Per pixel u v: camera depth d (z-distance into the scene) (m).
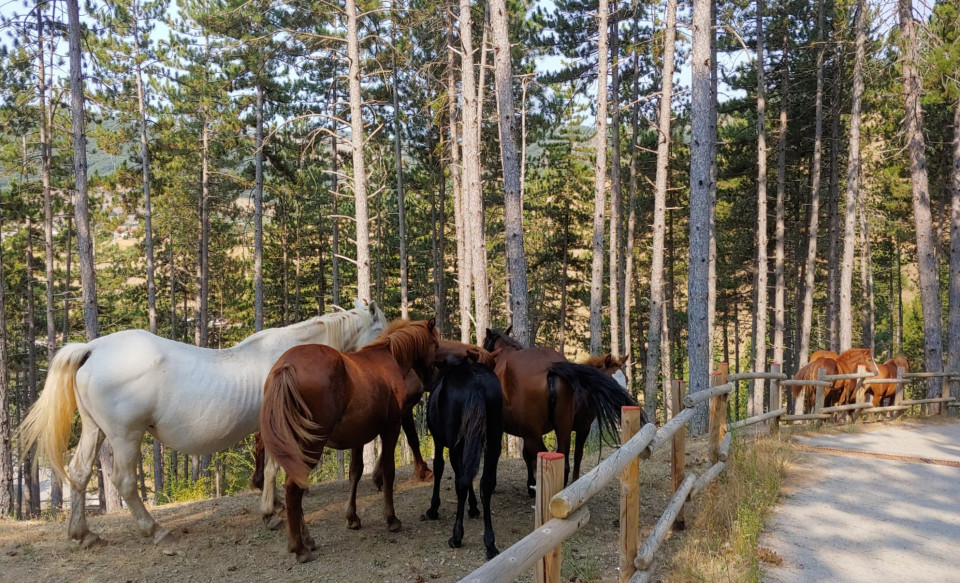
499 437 4.95
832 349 21.41
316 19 17.19
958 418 12.76
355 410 4.89
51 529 5.71
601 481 3.03
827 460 8.13
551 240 29.02
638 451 3.75
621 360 6.81
